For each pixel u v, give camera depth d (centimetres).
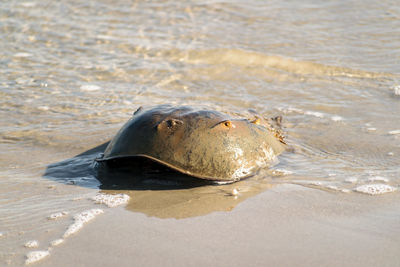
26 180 512
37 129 659
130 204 452
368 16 1119
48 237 392
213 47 985
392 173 521
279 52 962
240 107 744
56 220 421
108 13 1149
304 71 888
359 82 838
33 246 379
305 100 774
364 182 499
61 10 1161
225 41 1013
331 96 788
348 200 457
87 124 678
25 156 580
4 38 1003
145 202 456
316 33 1045
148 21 1109
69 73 869
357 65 902
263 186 490
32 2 1200
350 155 578
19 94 778
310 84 838
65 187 493
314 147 604
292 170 530
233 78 866
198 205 450
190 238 389
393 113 712
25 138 632
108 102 761
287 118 705
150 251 371
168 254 366
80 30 1057
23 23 1079
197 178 500
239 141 509
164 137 480
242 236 392
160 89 817
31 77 845
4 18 1098
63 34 1034
